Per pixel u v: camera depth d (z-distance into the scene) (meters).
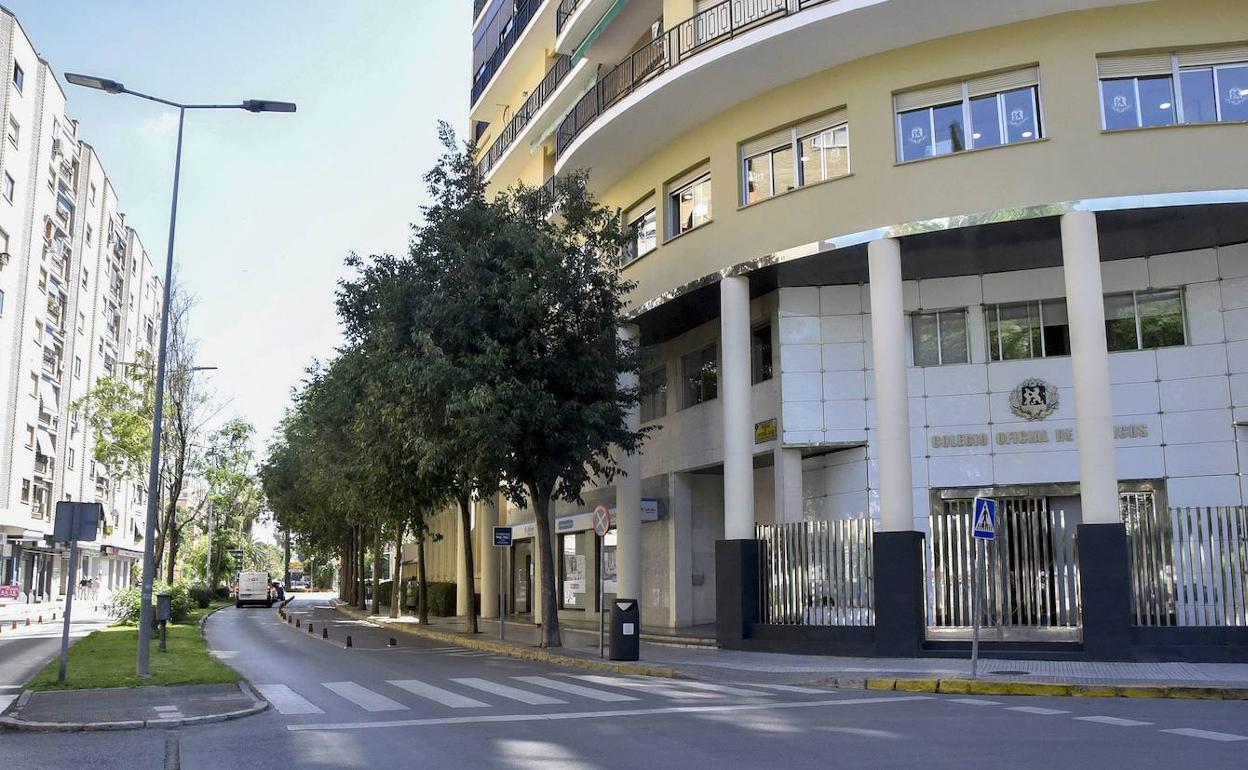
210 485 40.06
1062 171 17.73
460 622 35.53
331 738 9.76
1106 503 16.53
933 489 20.28
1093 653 16.20
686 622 25.69
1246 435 18.31
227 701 12.23
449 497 28.72
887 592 17.72
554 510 34.31
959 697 13.20
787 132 21.12
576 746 9.18
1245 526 15.92
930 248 19.38
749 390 21.03
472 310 20.44
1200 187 17.22
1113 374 19.45
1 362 45.81
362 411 24.92
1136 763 8.13
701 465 24.97
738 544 20.27
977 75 18.77
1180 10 17.80
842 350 21.23
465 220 21.31
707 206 23.00
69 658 17.91
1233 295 18.70
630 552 24.52
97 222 62.56
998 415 20.06
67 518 14.12
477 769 8.12
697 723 10.63
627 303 23.38
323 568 136.00
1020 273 20.36
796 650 18.92
